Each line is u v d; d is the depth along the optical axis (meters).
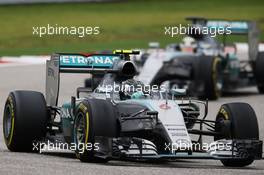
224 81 75.75
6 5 161.38
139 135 35.00
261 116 58.84
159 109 33.88
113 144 32.28
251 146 33.69
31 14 151.12
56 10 159.50
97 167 31.73
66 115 37.69
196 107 37.50
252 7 181.50
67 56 39.12
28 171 30.27
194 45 75.38
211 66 70.00
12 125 37.84
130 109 35.00
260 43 133.00
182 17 160.00
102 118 33.19
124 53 37.72
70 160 34.75
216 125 35.69
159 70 70.88
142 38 135.00
